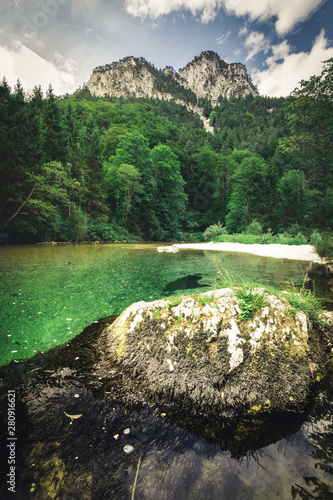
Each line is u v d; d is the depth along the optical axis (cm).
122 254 1273
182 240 3981
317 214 2884
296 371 204
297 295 291
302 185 4009
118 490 117
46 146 2386
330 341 265
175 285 575
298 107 1828
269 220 2928
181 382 194
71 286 547
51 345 266
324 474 126
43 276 654
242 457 137
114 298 459
